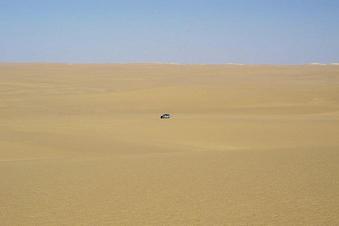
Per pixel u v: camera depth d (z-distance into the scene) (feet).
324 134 128.47
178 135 129.39
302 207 39.45
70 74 481.87
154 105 240.73
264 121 159.43
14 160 76.48
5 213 39.81
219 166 57.98
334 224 35.22
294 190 44.91
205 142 117.29
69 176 54.70
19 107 237.25
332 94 257.14
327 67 641.40
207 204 41.24
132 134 130.72
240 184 48.03
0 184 50.98
